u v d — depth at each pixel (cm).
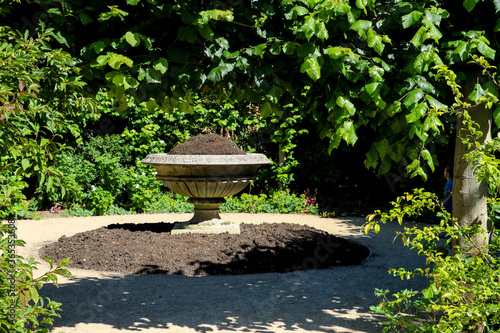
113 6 265
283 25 304
